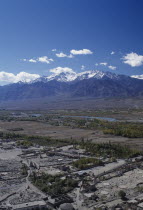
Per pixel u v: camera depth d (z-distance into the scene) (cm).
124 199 16900
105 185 19512
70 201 16638
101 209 15300
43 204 16025
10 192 18375
